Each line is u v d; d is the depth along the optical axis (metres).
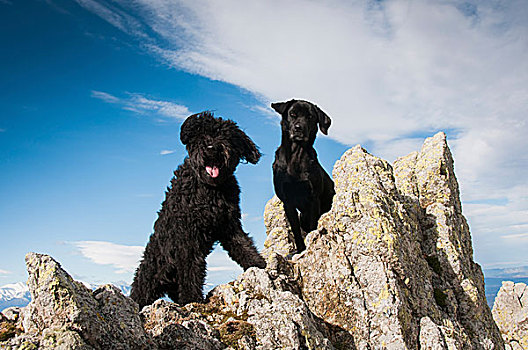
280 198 2.20
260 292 1.34
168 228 1.58
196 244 1.54
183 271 1.53
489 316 1.76
